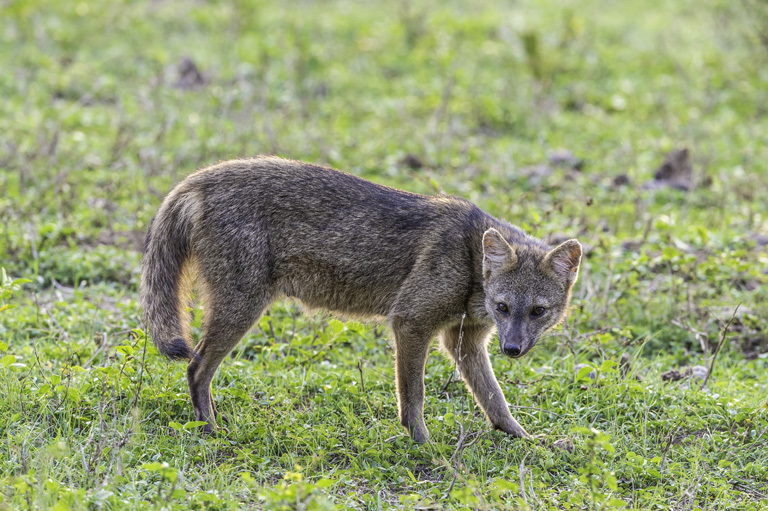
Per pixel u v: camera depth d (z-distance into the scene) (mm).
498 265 9570
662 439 9555
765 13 26203
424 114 22469
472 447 9203
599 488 8555
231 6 29188
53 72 22969
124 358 9633
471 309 9828
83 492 7438
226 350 9609
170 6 29312
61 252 13656
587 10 33219
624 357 11664
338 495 8227
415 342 9672
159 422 9352
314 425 9508
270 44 26281
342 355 11516
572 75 26109
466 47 27766
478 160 19219
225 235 9516
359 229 9766
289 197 9680
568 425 9812
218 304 9570
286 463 8781
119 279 13281
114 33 26641
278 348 11008
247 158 10102
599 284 13055
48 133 18500
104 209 15242
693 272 13547
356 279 9859
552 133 21844
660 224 13883
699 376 11195
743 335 12445
